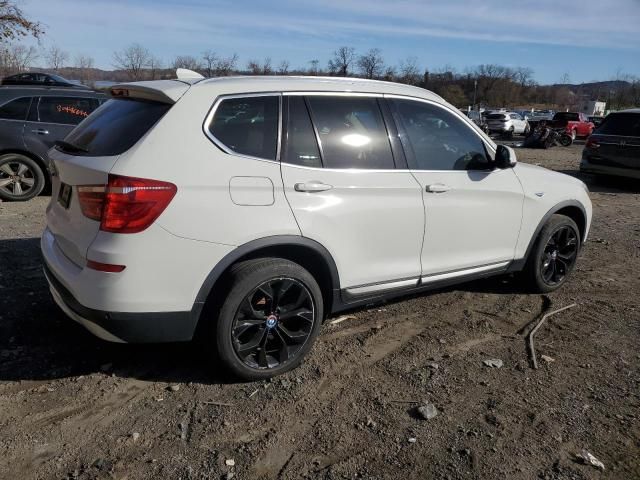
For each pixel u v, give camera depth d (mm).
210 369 3578
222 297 3229
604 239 7391
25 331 3955
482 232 4430
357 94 3830
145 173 2980
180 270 3076
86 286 3010
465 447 2877
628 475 2711
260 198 3271
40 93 8227
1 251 5656
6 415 3029
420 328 4312
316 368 3643
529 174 4816
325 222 3502
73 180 3254
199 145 3156
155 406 3172
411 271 4027
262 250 3354
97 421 3018
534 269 4957
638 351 4012
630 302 4977
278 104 3486
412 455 2812
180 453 2783
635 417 3186
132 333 3084
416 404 3258
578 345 4086
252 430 2980
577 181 5363
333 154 3623
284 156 3428
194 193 3076
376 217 3740
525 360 3834
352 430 3004
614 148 11844
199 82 3348
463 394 3379
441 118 4266
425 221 4016
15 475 2594
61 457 2727
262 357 3428
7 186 8156
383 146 3869
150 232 2980
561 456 2832
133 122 3250
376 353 3879
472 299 4953
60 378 3412
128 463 2697
